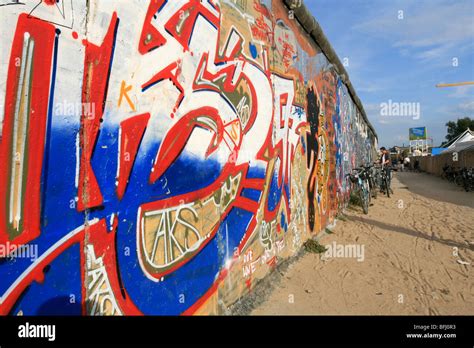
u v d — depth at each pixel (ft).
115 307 6.54
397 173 131.95
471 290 14.26
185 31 8.60
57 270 5.43
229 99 10.98
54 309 5.36
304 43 20.56
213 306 10.05
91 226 6.04
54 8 5.35
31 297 5.04
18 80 4.90
